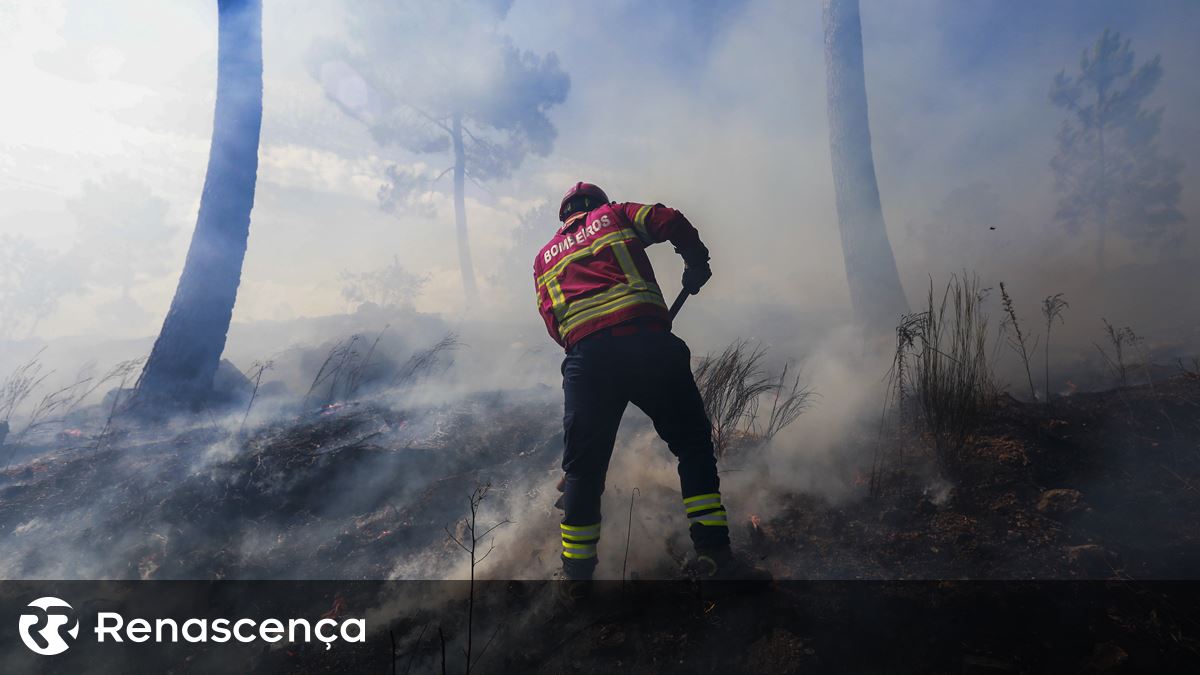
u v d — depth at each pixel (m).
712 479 2.20
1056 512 2.37
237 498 2.89
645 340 2.15
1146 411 3.05
